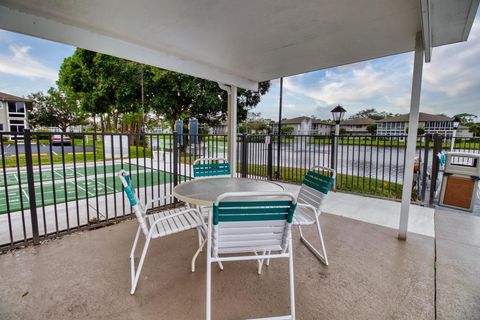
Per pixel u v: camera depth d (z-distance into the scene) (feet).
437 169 13.28
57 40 7.88
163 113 41.14
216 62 12.19
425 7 5.76
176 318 5.35
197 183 8.38
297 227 10.48
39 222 10.90
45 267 7.24
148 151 41.75
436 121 56.03
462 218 11.46
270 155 20.36
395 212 12.43
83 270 7.11
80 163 31.17
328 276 6.98
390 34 8.74
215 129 43.98
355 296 6.14
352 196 15.25
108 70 38.42
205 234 7.17
